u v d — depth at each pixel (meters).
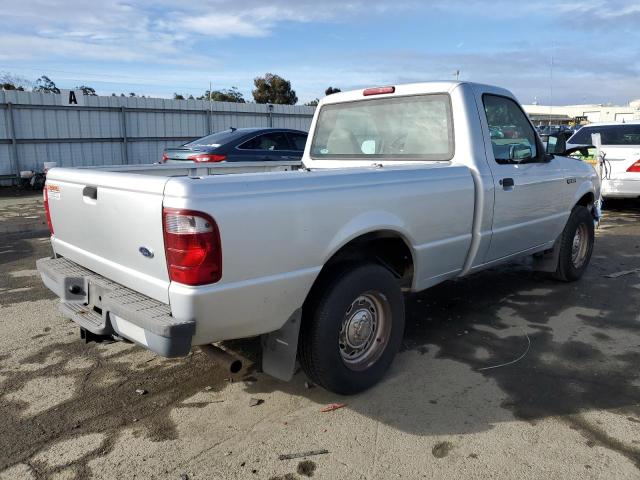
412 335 4.42
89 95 16.78
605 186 9.73
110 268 3.08
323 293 3.16
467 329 4.54
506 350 4.12
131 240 2.84
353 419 3.18
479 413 3.23
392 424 3.12
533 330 4.50
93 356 4.05
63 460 2.81
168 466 2.76
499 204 4.25
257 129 10.49
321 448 2.90
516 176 4.43
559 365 3.85
